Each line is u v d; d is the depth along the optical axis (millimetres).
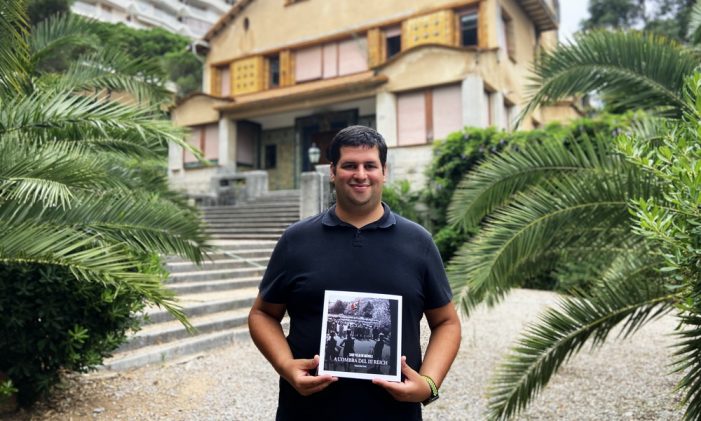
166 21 61938
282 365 1880
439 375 1901
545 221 4020
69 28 6480
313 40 19797
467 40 17375
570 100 19969
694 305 2748
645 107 4914
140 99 6469
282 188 20922
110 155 5309
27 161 3721
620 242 4234
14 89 4516
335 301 1881
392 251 1974
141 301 4602
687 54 4695
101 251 3330
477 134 13594
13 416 4066
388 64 16656
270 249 11055
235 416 4293
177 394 4773
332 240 1993
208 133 21016
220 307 7523
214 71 22266
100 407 4363
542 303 9984
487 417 4020
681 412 4242
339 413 1846
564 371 5723
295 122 20391
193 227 4555
